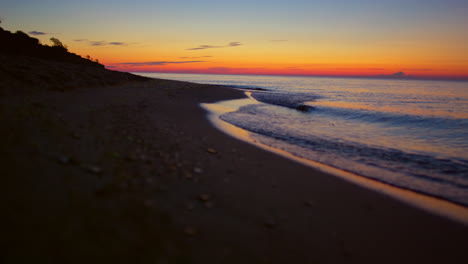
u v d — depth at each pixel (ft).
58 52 109.40
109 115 32.14
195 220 12.04
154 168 16.93
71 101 35.73
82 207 10.12
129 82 92.32
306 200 17.11
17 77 42.29
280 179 20.29
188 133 31.99
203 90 112.47
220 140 31.12
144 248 9.06
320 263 11.11
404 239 14.07
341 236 13.52
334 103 102.73
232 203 14.78
